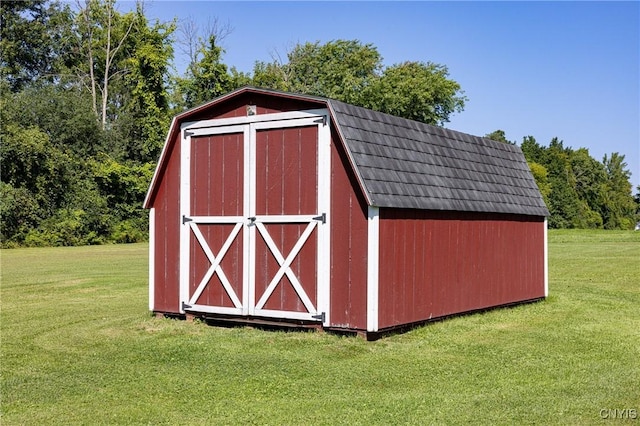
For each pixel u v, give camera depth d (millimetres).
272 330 11242
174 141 12539
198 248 12188
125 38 52719
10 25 54656
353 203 10484
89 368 8711
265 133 11445
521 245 14859
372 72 59219
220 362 8891
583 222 74062
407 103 54281
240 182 11703
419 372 8258
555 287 17719
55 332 11336
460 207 12281
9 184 40031
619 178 89312
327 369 8422
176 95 51062
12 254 32781
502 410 6648
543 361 8797
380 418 6469
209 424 6402
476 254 13141
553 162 75500
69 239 41656
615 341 10125
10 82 54031
